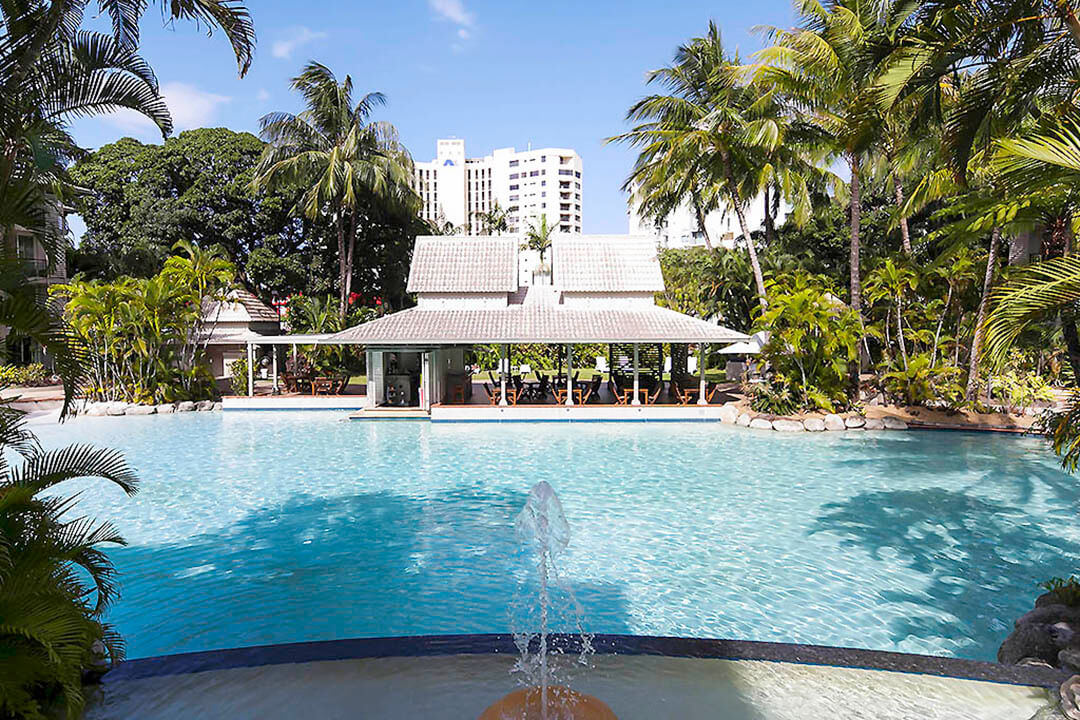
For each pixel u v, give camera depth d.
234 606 8.46
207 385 28.77
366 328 25.19
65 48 6.86
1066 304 6.12
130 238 37.44
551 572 9.59
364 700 5.16
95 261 38.03
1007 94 8.73
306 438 20.94
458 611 8.30
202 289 28.23
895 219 17.78
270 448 19.23
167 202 38.00
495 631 7.71
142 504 13.20
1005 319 6.28
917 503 12.92
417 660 5.73
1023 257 20.25
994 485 14.27
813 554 10.25
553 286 28.05
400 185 39.12
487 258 27.58
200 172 39.91
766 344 24.39
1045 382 23.89
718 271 38.41
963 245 12.40
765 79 22.61
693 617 8.12
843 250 37.94
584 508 12.81
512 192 152.62
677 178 30.67
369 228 42.84
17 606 4.64
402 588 9.04
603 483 14.85
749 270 36.19
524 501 13.43
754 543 10.75
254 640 7.55
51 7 6.16
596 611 8.30
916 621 7.97
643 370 36.34
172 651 7.27
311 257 41.28
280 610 8.34
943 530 11.31
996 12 8.24
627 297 26.73
